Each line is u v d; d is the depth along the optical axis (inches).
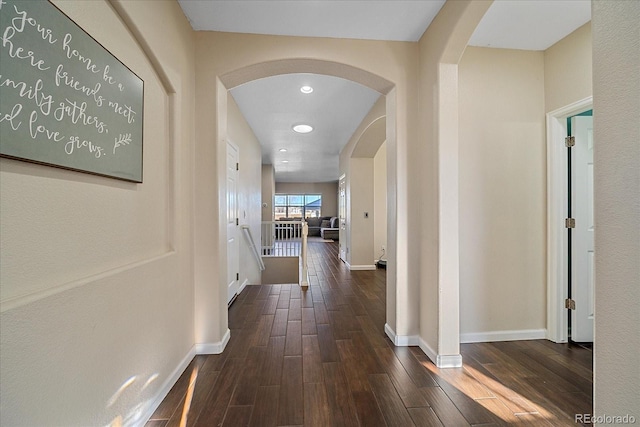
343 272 205.2
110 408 46.3
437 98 78.7
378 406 61.7
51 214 36.8
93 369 42.6
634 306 29.6
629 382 30.1
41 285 35.4
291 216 534.9
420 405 62.1
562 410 60.6
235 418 58.1
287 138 208.8
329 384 69.7
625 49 30.0
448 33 72.7
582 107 85.2
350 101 137.2
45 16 34.5
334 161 306.7
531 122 96.5
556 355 85.2
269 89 123.9
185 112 78.2
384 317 116.1
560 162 94.3
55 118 36.1
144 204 59.1
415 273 91.7
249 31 85.3
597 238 33.2
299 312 121.9
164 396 64.3
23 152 31.8
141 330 55.5
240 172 152.6
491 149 95.4
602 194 32.5
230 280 132.7
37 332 33.4
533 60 96.5
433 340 81.4
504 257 96.1
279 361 80.8
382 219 228.2
